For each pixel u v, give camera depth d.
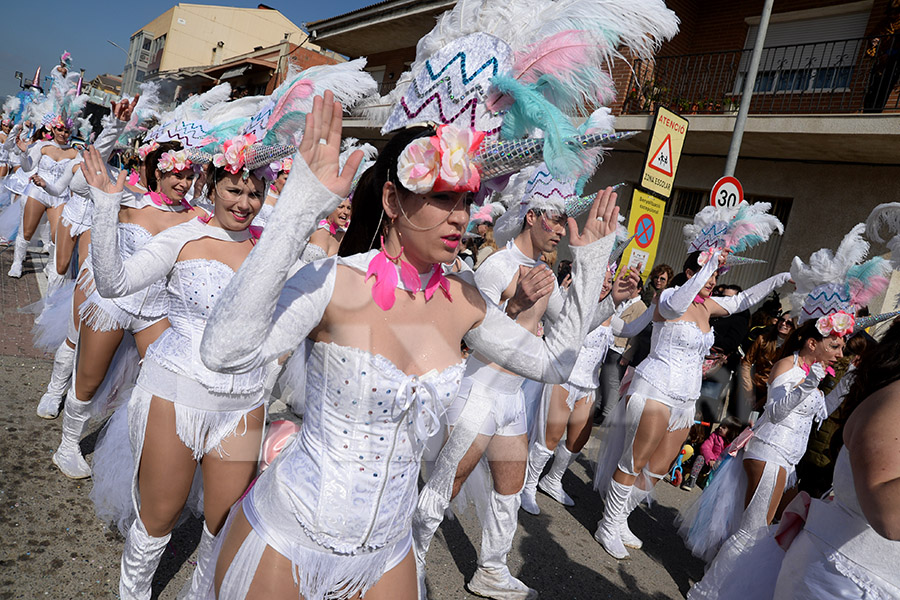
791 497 3.49
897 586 1.69
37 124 7.47
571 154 1.29
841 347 2.92
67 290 4.02
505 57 1.45
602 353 2.53
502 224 2.17
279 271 1.20
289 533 1.40
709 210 3.11
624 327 2.70
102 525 2.87
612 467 3.14
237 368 1.23
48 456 3.37
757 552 2.26
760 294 3.35
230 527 1.53
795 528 2.08
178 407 2.02
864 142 6.96
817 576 1.83
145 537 2.12
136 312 2.83
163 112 3.94
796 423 3.16
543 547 3.39
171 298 2.21
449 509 2.48
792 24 8.91
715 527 3.37
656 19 1.42
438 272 1.48
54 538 2.71
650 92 6.59
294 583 1.39
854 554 1.77
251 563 1.41
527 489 3.51
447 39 1.55
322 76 1.91
